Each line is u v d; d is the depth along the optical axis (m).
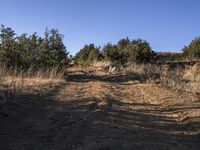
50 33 16.72
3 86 10.41
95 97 10.44
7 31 15.37
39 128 6.91
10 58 14.83
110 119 7.79
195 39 25.00
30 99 9.30
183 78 16.94
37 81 12.80
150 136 6.68
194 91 12.87
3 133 6.46
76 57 24.86
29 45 16.05
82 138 6.39
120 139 6.39
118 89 12.77
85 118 7.73
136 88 13.37
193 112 8.75
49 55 16.17
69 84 13.24
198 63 20.61
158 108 9.41
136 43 23.64
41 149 5.78
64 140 6.27
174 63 21.23
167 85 14.30
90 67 21.66
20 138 6.27
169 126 7.51
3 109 7.93
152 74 17.97
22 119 7.42
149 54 22.44
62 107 8.77
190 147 6.12
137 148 5.94
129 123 7.55
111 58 22.19
